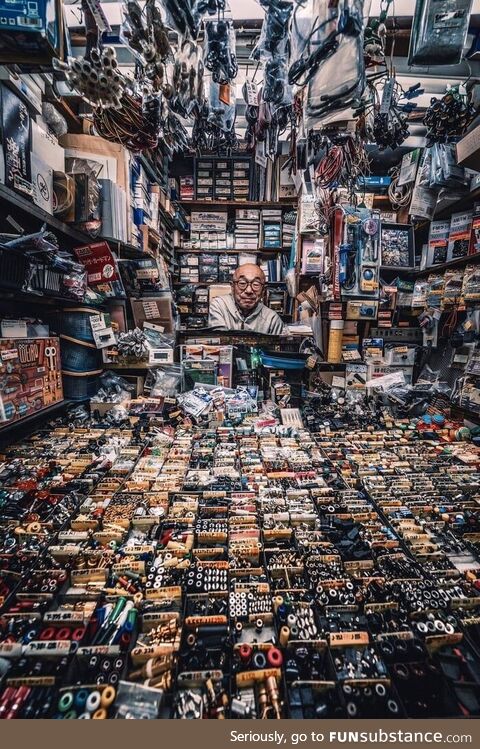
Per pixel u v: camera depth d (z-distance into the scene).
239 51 2.48
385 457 2.49
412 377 3.81
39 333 2.56
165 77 1.78
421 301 3.74
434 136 2.44
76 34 2.27
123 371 3.37
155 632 1.22
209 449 2.51
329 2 1.29
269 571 1.48
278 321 4.49
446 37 1.49
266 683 1.08
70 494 1.92
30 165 2.03
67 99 2.67
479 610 1.33
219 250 5.53
